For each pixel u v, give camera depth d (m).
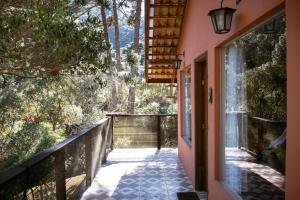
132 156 8.05
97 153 6.43
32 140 8.65
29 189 2.68
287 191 2.00
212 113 4.11
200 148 5.32
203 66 5.35
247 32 3.05
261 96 2.87
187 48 6.19
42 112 10.42
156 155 8.17
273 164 2.63
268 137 2.73
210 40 4.17
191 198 4.94
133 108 14.32
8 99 9.32
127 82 12.45
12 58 4.50
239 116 3.46
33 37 4.18
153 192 5.23
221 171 4.04
